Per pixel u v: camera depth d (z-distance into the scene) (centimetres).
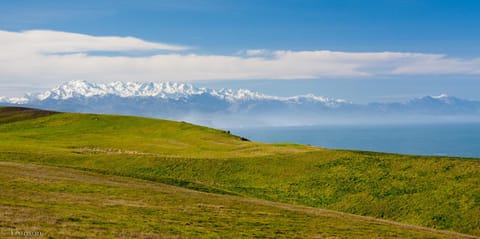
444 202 5966
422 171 7106
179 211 4231
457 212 5681
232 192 6669
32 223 3094
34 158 8300
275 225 4003
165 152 10275
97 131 14075
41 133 13575
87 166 8088
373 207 6134
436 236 4169
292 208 5194
